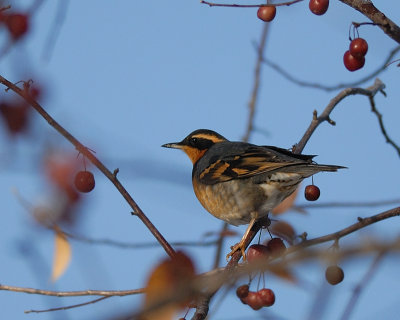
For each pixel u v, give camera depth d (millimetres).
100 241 10859
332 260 5539
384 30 10078
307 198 12367
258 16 10758
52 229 9102
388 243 5391
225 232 12281
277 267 7711
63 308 9336
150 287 7316
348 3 10234
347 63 11555
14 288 9547
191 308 9625
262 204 14117
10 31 10445
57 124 10203
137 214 11062
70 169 9266
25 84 10461
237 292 10000
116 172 10484
